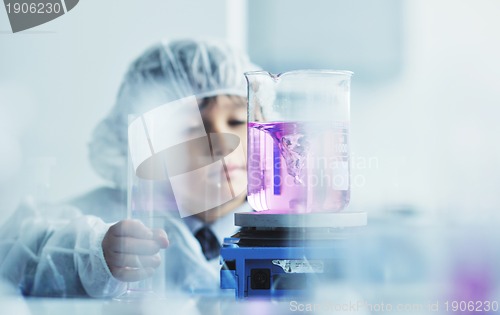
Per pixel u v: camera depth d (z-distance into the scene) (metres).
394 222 1.67
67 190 1.85
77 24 1.84
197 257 1.74
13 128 1.85
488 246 1.49
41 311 1.12
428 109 1.84
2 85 1.85
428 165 1.83
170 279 1.72
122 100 1.84
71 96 1.85
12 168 1.84
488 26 1.83
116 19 1.83
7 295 1.39
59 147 1.86
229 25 1.83
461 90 1.84
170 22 1.83
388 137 1.83
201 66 1.82
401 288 1.13
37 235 1.67
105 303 1.18
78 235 1.41
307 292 0.96
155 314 1.05
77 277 1.36
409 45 1.83
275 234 1.00
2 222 1.78
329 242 0.97
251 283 0.96
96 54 1.84
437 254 1.37
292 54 1.83
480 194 1.79
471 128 1.85
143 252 1.27
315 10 1.82
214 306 1.07
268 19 1.82
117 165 1.85
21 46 1.85
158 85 1.82
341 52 1.83
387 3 1.82
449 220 1.73
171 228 1.75
